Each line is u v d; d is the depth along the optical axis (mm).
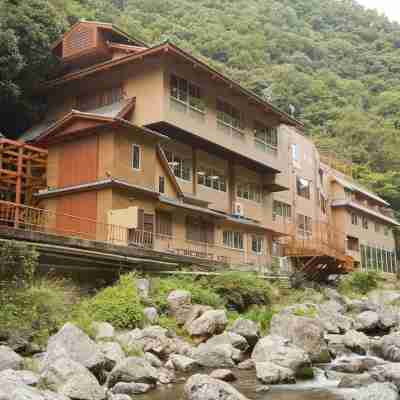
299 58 109750
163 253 24422
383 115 99375
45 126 34031
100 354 12922
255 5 129125
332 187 55469
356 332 19578
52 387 10688
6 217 29156
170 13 96125
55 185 28969
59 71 35781
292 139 45969
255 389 12797
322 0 157500
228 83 34406
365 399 11141
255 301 24484
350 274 42938
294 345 16094
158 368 14320
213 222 34562
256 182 40781
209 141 33438
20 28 32938
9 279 16047
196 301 21422
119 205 26688
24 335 14672
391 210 69750
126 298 18609
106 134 27469
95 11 53969
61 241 19516
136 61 30922
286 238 43188
